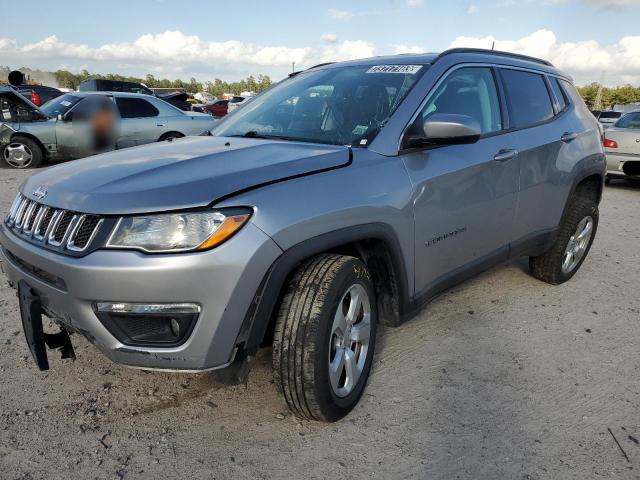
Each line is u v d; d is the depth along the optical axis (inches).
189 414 103.2
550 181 152.7
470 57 136.4
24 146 387.5
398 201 104.8
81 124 392.8
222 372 88.9
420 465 90.3
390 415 103.7
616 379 119.0
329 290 90.5
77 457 90.6
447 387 113.7
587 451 94.5
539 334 140.3
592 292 172.2
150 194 83.9
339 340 97.5
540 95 158.1
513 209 140.6
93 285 81.3
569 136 160.7
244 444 94.9
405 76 124.0
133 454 91.8
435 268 119.6
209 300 81.0
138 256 80.2
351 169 100.4
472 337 137.3
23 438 94.9
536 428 100.7
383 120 113.9
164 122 416.2
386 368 121.0
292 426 100.0
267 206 85.5
